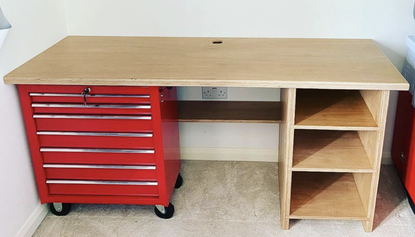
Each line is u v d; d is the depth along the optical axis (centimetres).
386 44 256
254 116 248
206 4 257
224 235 224
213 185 265
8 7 206
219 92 272
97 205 249
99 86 207
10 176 209
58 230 229
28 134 218
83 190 231
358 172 232
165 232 227
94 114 213
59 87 208
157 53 234
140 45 248
